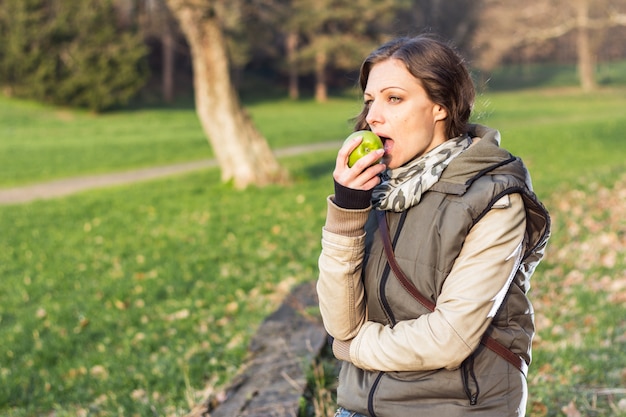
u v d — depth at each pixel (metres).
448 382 1.75
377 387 1.81
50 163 23.92
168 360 5.64
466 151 1.79
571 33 67.88
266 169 16.06
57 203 15.54
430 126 1.86
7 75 46.53
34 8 45.97
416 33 2.15
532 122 35.06
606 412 3.82
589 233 8.38
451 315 1.69
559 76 77.38
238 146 15.93
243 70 67.75
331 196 1.84
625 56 88.19
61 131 36.44
